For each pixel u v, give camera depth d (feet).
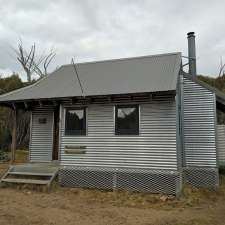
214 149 37.63
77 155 35.78
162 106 32.89
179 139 33.83
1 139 71.26
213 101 38.47
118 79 39.19
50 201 28.71
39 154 43.50
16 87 92.94
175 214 24.62
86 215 24.04
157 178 32.01
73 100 36.14
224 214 25.03
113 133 34.60
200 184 37.06
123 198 30.17
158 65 41.88
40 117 44.14
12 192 32.60
